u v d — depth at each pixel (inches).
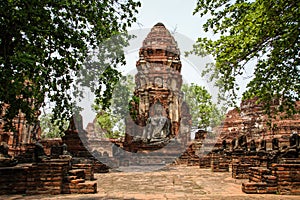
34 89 299.7
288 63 446.6
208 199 358.6
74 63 331.6
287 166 414.9
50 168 399.5
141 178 627.8
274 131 1314.0
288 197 379.9
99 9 350.0
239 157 761.6
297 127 1282.0
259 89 470.3
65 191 399.5
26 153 613.6
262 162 565.3
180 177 661.3
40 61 303.6
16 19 278.1
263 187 416.5
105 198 360.5
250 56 410.0
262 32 348.5
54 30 312.3
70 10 331.0
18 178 402.0
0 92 274.2
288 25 367.6
